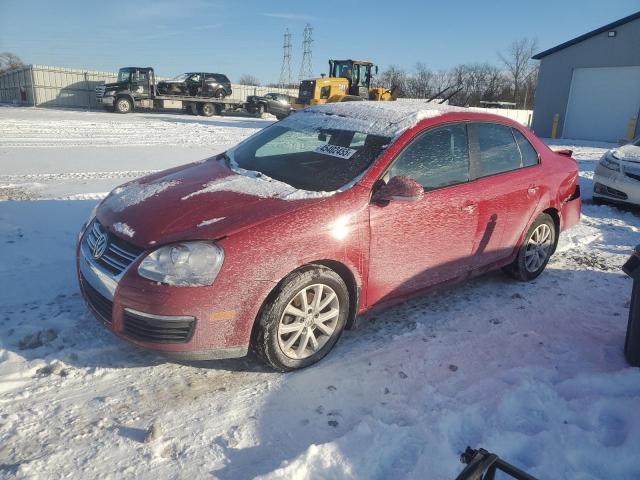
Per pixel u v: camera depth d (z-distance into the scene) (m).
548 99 25.12
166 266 2.77
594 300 4.52
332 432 2.70
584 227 6.98
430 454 2.47
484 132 4.23
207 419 2.73
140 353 3.27
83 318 3.60
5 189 7.12
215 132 17.67
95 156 10.66
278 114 32.62
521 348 3.62
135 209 3.21
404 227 3.49
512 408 2.87
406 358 3.41
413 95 54.31
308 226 3.04
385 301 3.60
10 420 2.61
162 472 2.36
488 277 4.92
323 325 3.25
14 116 20.69
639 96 21.86
